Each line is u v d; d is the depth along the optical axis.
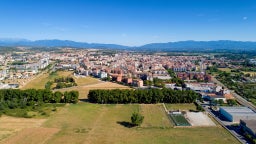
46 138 187.00
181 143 181.25
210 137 194.75
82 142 180.25
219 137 195.25
